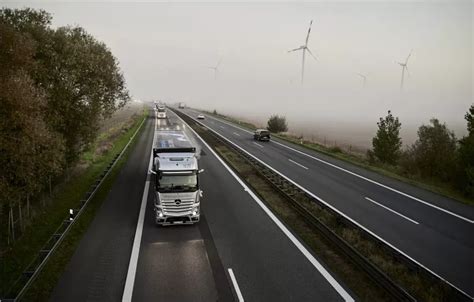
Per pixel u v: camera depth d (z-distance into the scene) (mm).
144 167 32344
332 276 13148
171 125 70562
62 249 15273
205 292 12008
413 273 13164
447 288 11617
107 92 25922
